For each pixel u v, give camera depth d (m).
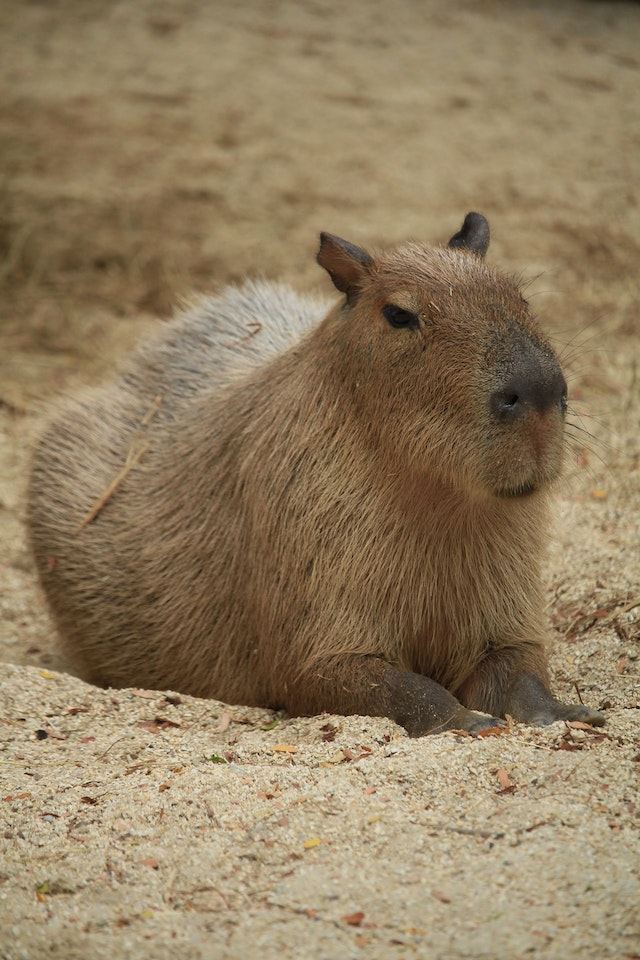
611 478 14.66
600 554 12.67
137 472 12.63
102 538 12.49
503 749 8.41
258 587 10.77
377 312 9.77
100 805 8.15
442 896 6.76
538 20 36.72
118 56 33.03
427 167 26.61
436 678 10.59
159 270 22.59
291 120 29.14
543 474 9.02
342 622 10.09
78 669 13.05
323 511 10.15
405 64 32.84
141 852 7.49
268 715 10.55
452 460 9.27
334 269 10.34
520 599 10.34
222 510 11.48
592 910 6.52
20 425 18.28
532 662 10.12
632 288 20.94
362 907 6.73
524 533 10.32
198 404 12.56
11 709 10.18
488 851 7.18
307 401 10.44
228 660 11.48
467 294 9.48
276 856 7.33
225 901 6.95
